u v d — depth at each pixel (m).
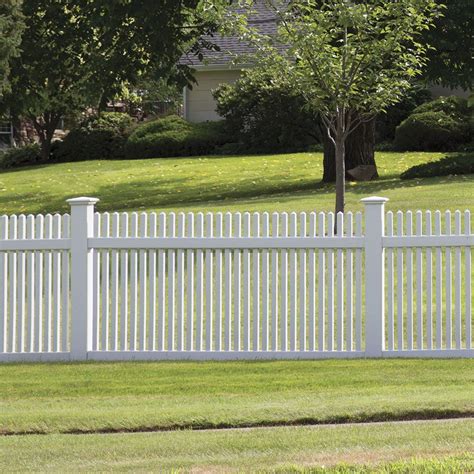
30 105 90.00
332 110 60.56
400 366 35.50
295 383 33.31
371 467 23.09
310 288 37.53
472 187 69.94
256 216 37.81
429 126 107.62
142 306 38.44
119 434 28.14
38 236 38.97
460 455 23.94
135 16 77.88
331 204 67.50
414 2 57.12
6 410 30.97
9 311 39.47
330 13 57.47
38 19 85.56
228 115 115.50
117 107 132.00
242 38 59.69
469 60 84.88
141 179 96.50
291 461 24.22
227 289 38.00
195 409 29.89
